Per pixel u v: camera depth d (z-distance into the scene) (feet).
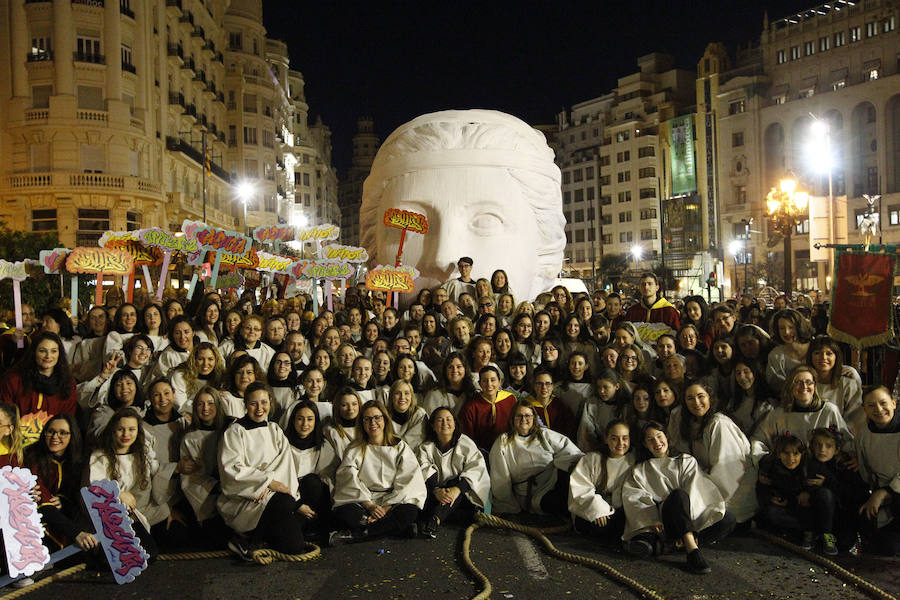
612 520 18.47
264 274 46.88
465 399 22.57
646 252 248.32
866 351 27.35
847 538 17.37
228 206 151.84
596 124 276.00
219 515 18.16
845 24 196.44
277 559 17.39
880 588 15.43
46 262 26.05
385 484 19.15
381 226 39.27
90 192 100.12
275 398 21.39
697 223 227.81
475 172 37.22
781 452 17.74
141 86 107.34
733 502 18.45
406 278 33.99
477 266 36.88
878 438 17.54
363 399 21.59
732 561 17.10
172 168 119.96
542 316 26.37
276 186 169.37
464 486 19.74
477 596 14.98
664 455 18.37
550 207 40.11
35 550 15.65
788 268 68.69
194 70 132.26
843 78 196.65
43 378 19.21
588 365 23.48
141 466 17.66
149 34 109.40
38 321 28.84
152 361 22.24
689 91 258.98
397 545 18.45
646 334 27.94
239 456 17.81
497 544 18.52
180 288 40.22
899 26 185.37
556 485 20.63
